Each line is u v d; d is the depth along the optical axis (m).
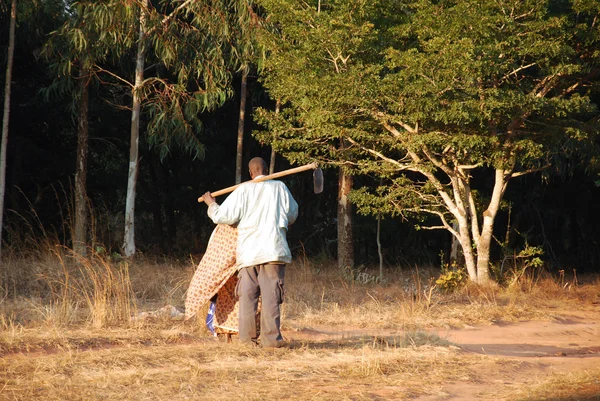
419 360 7.16
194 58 18.72
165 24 17.56
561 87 17.12
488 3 14.56
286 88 15.82
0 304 10.02
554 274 21.92
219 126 27.34
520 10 14.97
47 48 18.02
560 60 15.77
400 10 17.09
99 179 26.28
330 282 17.22
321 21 15.20
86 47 17.12
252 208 7.44
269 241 7.35
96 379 5.77
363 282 17.91
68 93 22.28
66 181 25.91
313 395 5.47
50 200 25.94
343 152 17.42
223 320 7.79
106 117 24.70
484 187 25.31
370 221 26.62
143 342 7.61
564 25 15.55
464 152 15.85
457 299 14.56
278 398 5.38
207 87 18.50
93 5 16.61
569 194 25.55
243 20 17.67
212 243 7.77
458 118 14.44
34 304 10.05
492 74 15.04
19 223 22.97
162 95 18.38
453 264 17.52
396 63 14.66
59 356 6.58
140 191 29.41
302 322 10.45
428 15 15.00
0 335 7.35
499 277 17.28
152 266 15.98
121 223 30.98
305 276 17.05
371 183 25.69
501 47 14.57
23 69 23.19
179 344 7.65
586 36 15.54
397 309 12.14
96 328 8.32
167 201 28.23
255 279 7.44
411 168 16.72
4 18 20.53
